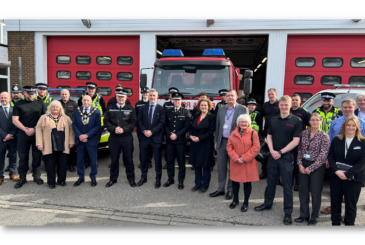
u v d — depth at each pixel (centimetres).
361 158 333
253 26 925
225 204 435
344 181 346
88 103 497
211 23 938
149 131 490
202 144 470
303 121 482
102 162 659
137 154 738
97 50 1033
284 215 402
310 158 368
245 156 398
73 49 1043
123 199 447
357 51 895
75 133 489
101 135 622
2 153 506
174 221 382
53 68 1060
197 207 423
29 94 493
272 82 938
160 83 657
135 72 1022
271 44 925
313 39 916
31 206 422
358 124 337
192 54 1398
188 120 490
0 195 457
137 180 538
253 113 556
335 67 912
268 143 404
